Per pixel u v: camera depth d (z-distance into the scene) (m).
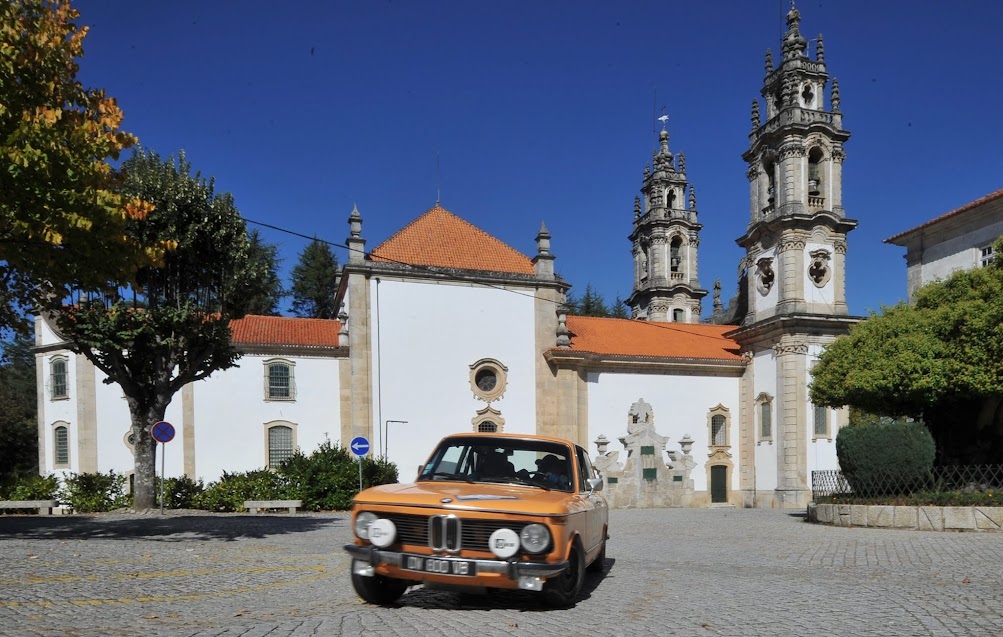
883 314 21.73
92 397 28.39
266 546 12.46
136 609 6.48
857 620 6.38
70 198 10.82
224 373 28.33
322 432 29.06
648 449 30.47
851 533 16.23
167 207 18.09
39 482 24.08
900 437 17.72
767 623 6.22
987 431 20.19
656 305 51.28
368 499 6.59
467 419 30.42
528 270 32.97
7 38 10.59
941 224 29.02
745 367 34.59
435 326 30.59
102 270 12.32
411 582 6.96
